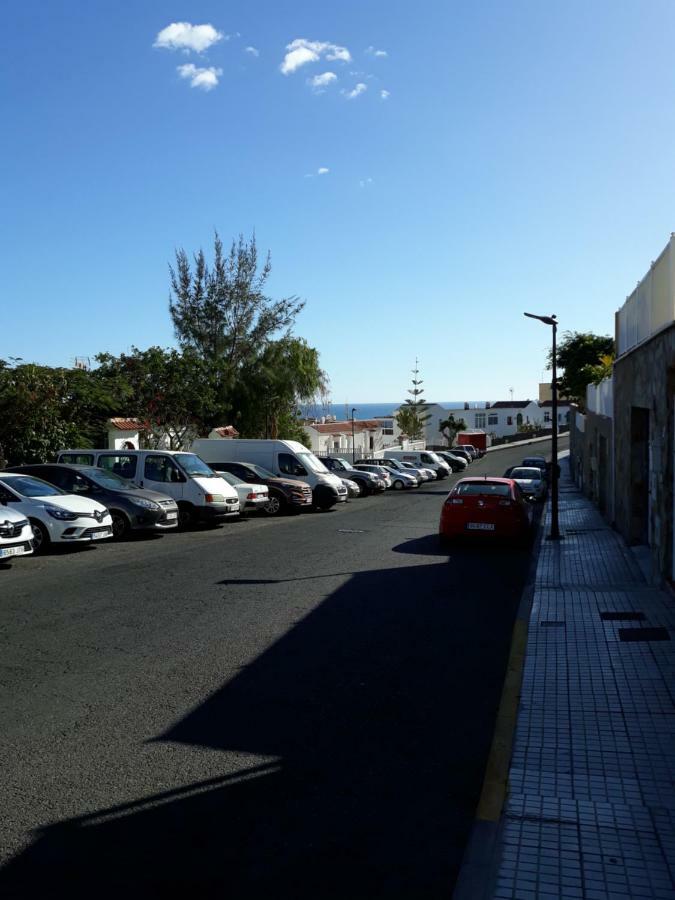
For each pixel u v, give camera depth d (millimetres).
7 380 21500
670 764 5148
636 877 3791
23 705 6277
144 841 4156
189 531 19547
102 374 29469
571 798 4664
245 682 6930
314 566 13438
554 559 14312
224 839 4188
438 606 10195
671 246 9938
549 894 3648
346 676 7145
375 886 3740
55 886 3721
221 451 27312
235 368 40219
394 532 19203
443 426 92062
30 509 14969
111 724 5883
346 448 68000
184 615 9508
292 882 3775
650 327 12125
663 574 10820
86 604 10102
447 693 6703
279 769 5117
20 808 4520
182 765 5152
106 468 20281
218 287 41594
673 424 10289
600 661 7508
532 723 5922
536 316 17516
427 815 4488
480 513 15805
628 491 15398
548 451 78250
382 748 5496
